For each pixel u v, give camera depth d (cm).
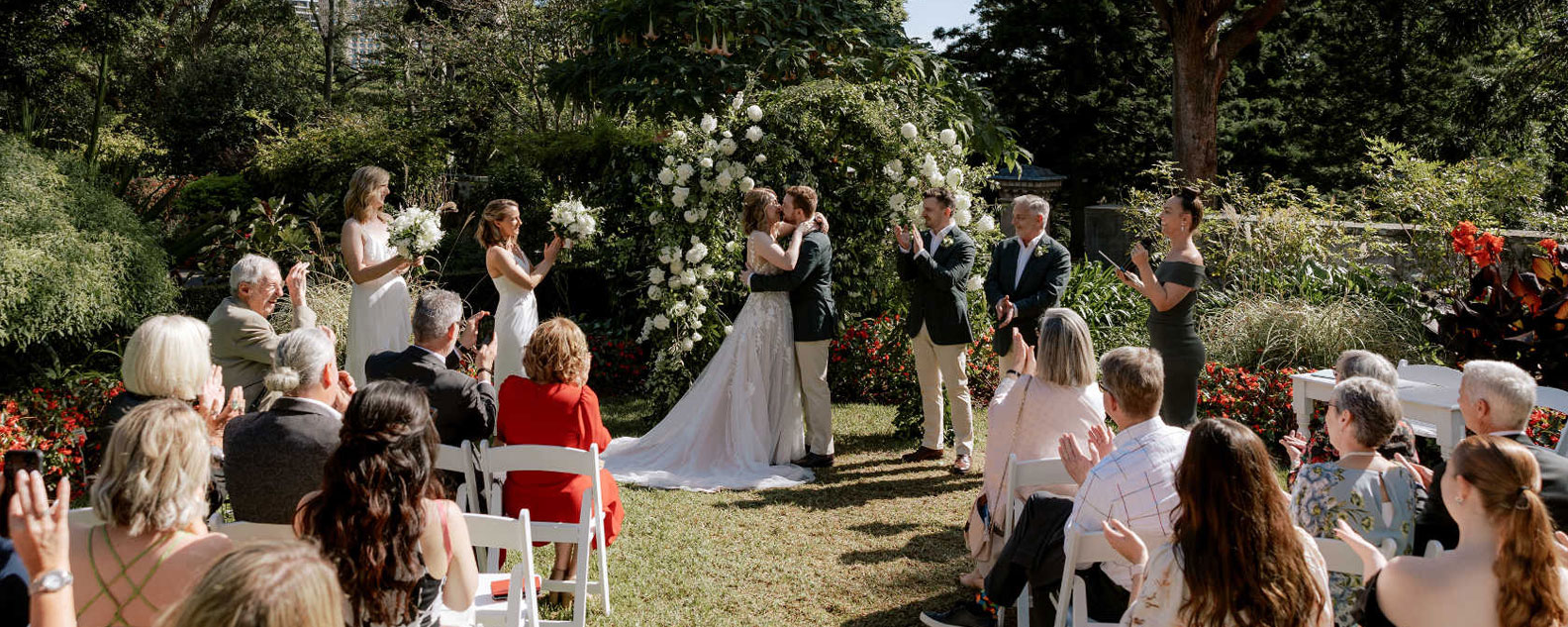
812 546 479
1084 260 930
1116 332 848
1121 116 2181
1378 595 227
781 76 902
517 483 402
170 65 2095
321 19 2750
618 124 1295
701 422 613
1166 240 977
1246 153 2211
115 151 1669
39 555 194
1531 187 996
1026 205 573
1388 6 1945
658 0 923
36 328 580
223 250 901
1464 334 609
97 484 213
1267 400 656
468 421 388
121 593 212
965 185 689
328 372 299
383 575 228
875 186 681
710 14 887
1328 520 291
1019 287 574
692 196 679
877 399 801
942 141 683
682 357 702
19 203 624
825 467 620
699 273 673
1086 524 294
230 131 1980
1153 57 2208
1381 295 802
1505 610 205
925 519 518
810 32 941
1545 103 1402
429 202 1123
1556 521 274
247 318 451
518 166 1252
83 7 1032
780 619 398
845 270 695
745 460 604
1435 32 1533
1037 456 386
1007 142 998
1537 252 840
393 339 558
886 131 671
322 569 142
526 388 402
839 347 766
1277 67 2245
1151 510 286
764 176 681
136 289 656
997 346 584
